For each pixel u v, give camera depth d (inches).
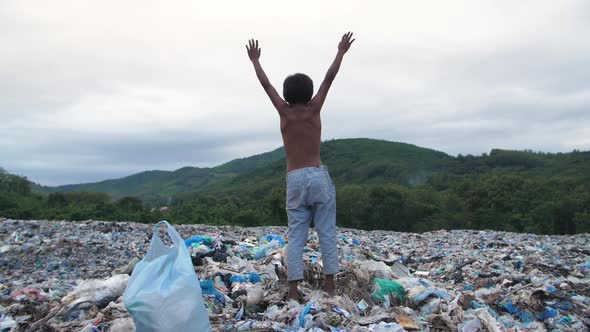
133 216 1040.8
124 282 190.2
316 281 195.9
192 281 127.6
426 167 4074.8
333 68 172.7
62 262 363.3
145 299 120.5
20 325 163.8
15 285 279.3
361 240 505.4
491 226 1640.0
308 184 168.6
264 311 170.9
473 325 151.5
